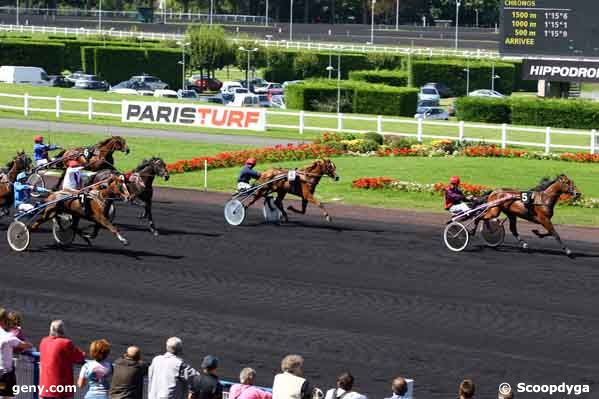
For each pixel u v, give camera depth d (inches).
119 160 1790.1
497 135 2247.8
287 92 2920.8
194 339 846.5
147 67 4072.3
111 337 849.5
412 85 3937.0
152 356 799.7
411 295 983.0
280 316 911.7
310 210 1407.5
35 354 651.5
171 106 2249.0
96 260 1107.9
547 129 1921.8
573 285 1025.5
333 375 764.0
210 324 887.7
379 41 5231.3
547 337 861.2
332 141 1891.0
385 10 6786.4
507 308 942.4
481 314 922.7
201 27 4306.1
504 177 1627.7
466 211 1158.3
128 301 955.3
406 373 772.0
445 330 876.0
